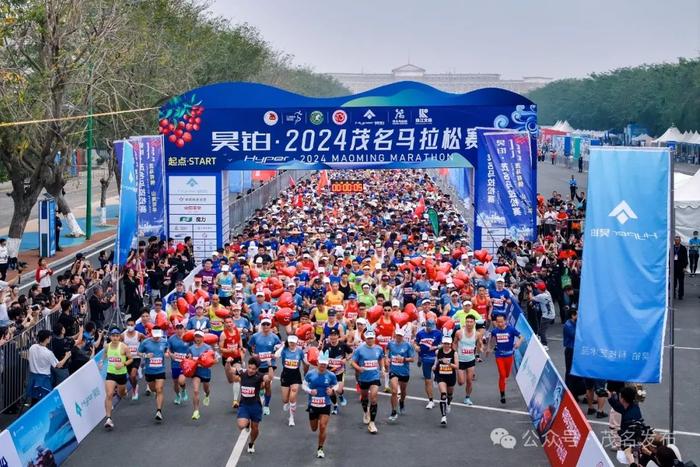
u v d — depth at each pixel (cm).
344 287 2405
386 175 7519
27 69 4091
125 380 1783
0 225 5212
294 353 1761
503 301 2308
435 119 3416
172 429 1738
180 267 3002
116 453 1602
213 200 3466
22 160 3816
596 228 1420
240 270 2620
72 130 3888
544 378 1734
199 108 3425
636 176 1415
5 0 3391
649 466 1224
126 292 2570
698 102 7900
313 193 5169
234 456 1583
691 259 3478
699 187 3616
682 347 2409
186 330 1906
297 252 3070
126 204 2328
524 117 3403
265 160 3444
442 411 1755
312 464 1541
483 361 2288
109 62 3969
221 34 6488
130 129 4425
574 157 9412
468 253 2859
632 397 1403
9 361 1822
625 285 1412
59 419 1570
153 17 4916
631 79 9956
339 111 3419
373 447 1630
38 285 2375
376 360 1714
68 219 4788
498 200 3319
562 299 2636
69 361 1803
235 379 1838
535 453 1602
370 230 3581
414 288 2462
